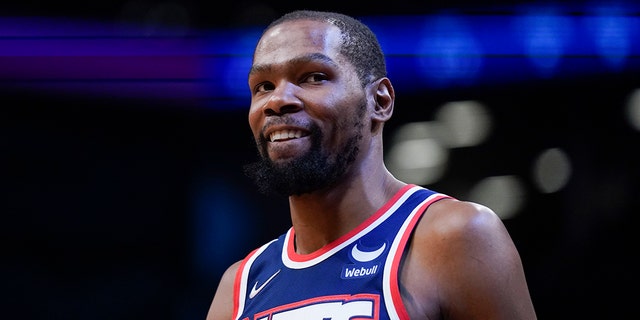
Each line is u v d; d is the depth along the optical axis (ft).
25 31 61.05
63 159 66.85
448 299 16.99
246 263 20.49
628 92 59.11
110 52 61.72
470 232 17.28
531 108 61.21
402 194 19.07
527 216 60.59
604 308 56.59
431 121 62.90
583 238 58.70
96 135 67.15
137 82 62.28
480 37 59.26
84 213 67.10
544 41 58.95
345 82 18.52
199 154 66.49
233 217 65.10
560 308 57.47
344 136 18.34
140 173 67.72
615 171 59.16
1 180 65.87
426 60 59.47
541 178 60.80
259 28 61.11
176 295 65.67
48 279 65.67
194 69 62.03
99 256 66.90
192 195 66.13
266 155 18.63
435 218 17.90
